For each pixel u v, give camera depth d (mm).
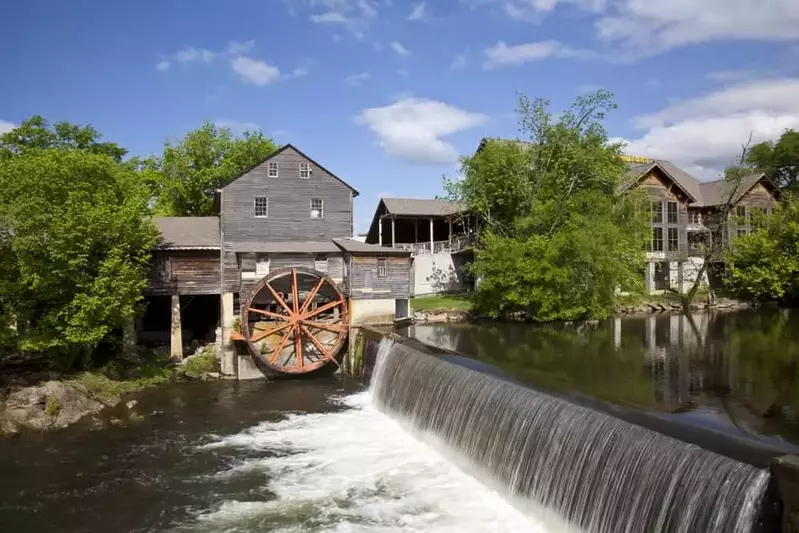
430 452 16188
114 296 21297
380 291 27891
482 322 31203
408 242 47531
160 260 27094
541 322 30781
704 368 17750
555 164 34688
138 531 12016
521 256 30531
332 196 32219
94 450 16719
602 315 30672
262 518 12469
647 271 41469
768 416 12086
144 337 30125
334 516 12461
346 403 21703
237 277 28188
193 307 33094
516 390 13477
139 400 22047
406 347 20312
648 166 41156
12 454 16375
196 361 26344
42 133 36000
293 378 25953
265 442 17312
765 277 37656
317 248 28922
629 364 18469
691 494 8562
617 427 10469
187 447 16953
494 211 36969
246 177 30719
